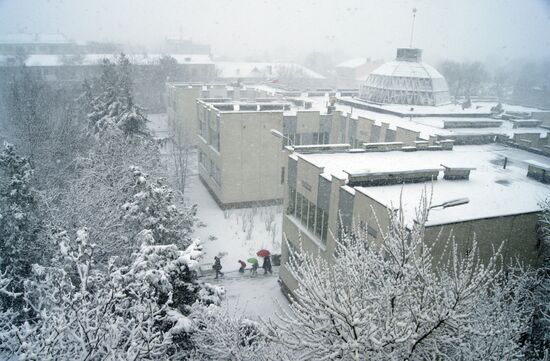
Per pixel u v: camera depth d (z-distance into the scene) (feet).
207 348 41.39
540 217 52.03
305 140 129.90
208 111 132.87
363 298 27.53
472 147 96.12
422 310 25.95
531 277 45.37
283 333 30.40
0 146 115.55
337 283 28.32
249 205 126.72
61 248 42.22
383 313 28.14
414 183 63.93
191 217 69.41
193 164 171.01
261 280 86.02
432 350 27.30
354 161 75.15
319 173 66.03
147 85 291.38
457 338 26.76
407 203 53.98
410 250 28.37
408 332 25.31
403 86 169.68
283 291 80.89
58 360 33.78
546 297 44.11
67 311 37.81
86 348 34.35
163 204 58.49
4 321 42.98
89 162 94.22
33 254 60.64
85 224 66.95
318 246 66.39
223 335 40.96
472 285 25.54
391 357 25.61
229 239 103.86
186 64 332.80
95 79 185.06
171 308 42.50
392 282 28.09
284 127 125.29
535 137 116.57
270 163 125.39
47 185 90.22
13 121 124.06
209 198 134.00
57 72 307.99
